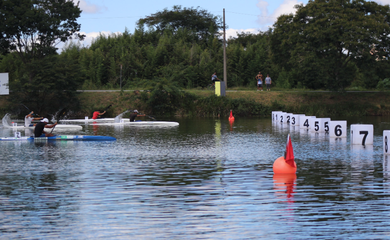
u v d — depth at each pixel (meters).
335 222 7.85
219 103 44.12
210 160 14.87
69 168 13.34
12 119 40.00
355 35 42.53
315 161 14.57
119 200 9.43
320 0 45.47
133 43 61.59
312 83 53.34
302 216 8.21
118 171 12.82
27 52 45.38
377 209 8.64
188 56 59.09
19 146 18.89
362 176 11.88
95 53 56.78
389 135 15.90
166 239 7.05
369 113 45.41
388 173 12.29
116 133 25.09
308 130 27.19
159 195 9.86
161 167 13.50
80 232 7.38
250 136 23.28
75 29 45.25
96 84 53.91
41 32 43.47
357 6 45.56
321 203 9.09
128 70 55.69
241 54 58.62
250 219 8.05
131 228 7.57
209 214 8.37
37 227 7.64
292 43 46.19
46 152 16.97
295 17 45.97
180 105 45.19
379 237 7.11
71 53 58.59
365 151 17.11
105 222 7.91
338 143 19.98
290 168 12.34
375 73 45.50
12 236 7.20
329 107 45.50
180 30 70.06
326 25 43.72
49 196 9.80
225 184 10.98
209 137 22.70
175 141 20.83
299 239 7.03
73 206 8.96
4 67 55.62
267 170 12.91
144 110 44.78
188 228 7.56
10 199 9.55
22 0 42.72
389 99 47.75
